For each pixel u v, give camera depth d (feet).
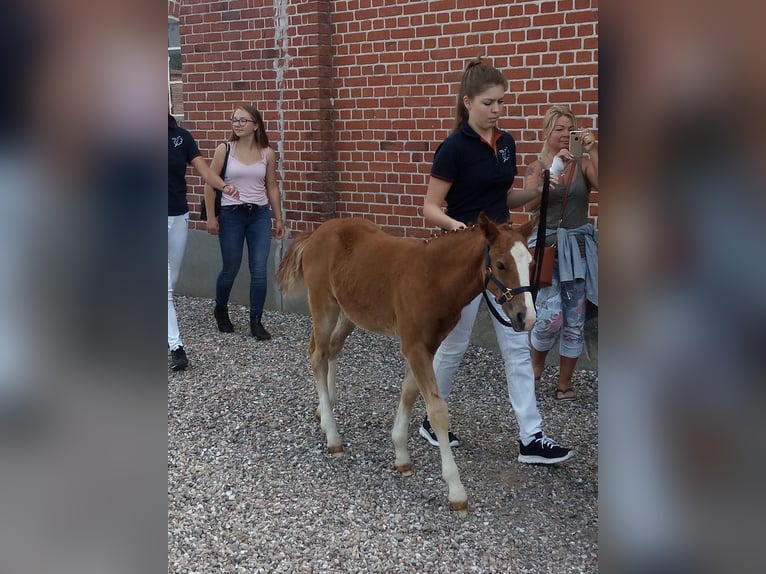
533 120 17.28
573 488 11.71
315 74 20.79
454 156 11.74
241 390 16.43
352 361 18.40
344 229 13.16
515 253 9.85
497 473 12.27
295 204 22.20
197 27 23.25
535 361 16.48
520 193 13.73
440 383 12.74
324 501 11.46
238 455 13.21
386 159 20.36
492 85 11.38
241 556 9.93
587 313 16.30
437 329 11.23
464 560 9.73
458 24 18.16
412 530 10.53
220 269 24.11
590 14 16.03
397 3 19.20
